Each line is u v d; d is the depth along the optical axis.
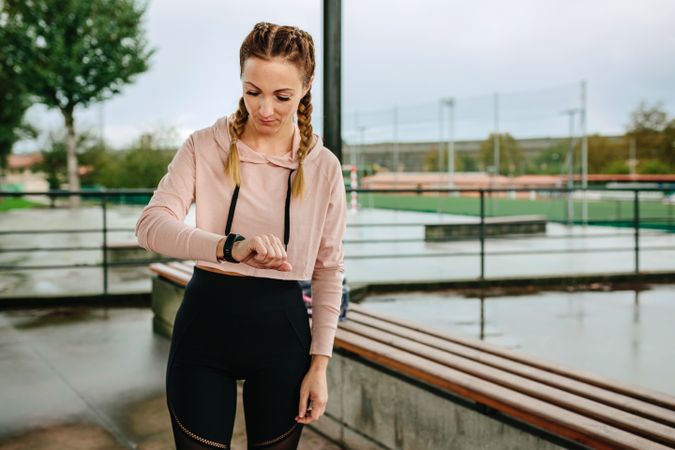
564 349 4.40
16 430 3.06
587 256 9.48
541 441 2.00
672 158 36.97
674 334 4.82
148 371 3.99
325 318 1.52
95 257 9.54
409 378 2.56
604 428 1.84
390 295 6.43
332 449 2.83
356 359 2.82
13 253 10.01
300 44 1.34
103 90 28.55
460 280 6.74
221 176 1.43
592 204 20.81
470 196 24.05
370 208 18.44
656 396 2.13
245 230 1.44
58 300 5.94
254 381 1.44
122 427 3.10
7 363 4.16
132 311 5.79
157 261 6.62
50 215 20.25
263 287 1.42
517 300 6.18
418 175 19.69
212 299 1.41
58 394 3.56
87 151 32.81
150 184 28.89
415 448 2.49
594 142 37.16
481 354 2.64
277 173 1.45
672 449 1.69
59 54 26.91
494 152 18.14
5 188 33.59
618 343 4.55
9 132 31.55
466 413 2.26
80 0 27.08
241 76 1.37
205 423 1.37
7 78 28.17
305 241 1.47
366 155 19.22
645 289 6.79
